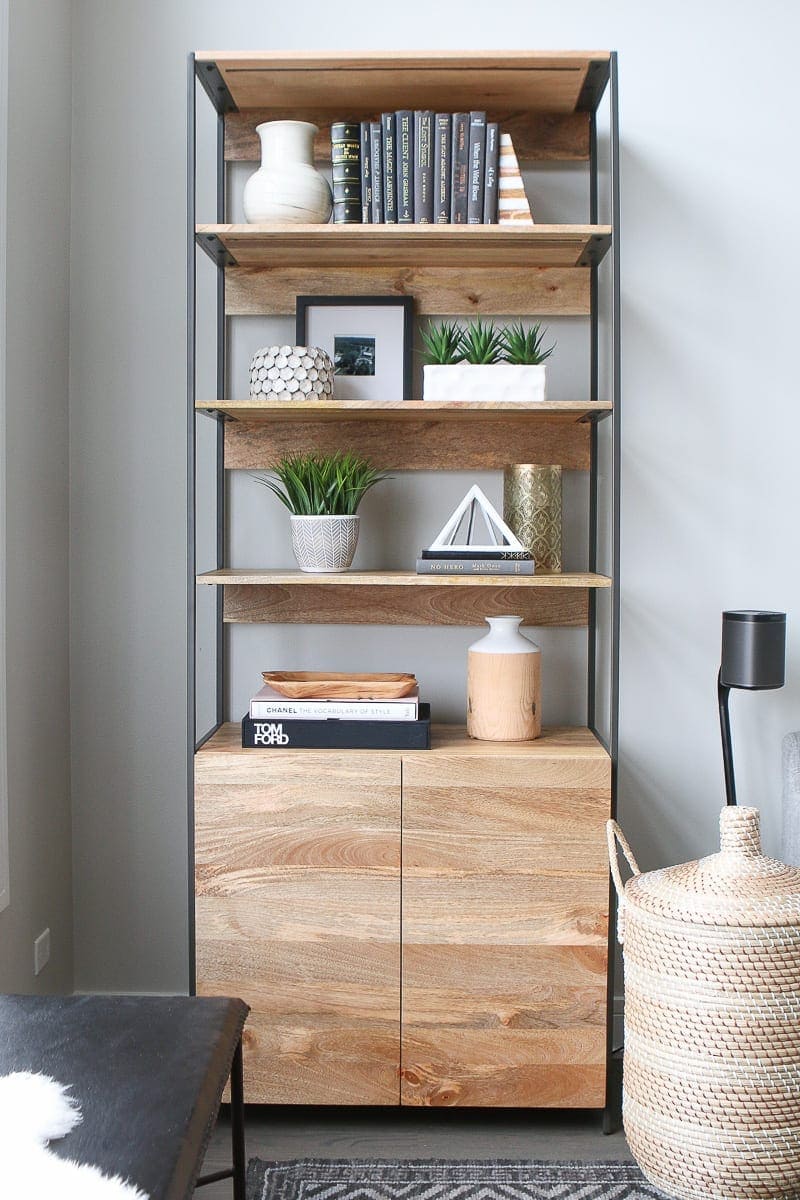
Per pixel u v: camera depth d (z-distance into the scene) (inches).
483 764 82.9
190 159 83.5
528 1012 83.9
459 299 97.0
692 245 97.7
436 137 85.4
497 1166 81.4
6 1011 62.4
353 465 92.9
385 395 96.9
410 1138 85.7
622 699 99.9
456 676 99.7
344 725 84.7
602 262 98.2
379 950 83.9
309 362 87.8
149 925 100.9
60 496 96.6
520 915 83.5
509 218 86.0
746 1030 72.6
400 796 83.4
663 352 98.1
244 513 99.4
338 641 99.8
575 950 83.5
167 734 100.1
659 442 98.7
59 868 97.2
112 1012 62.3
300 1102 84.7
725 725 93.1
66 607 98.7
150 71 97.3
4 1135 49.6
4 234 81.6
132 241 97.9
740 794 100.3
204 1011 62.6
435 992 83.9
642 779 100.3
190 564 84.5
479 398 87.0
